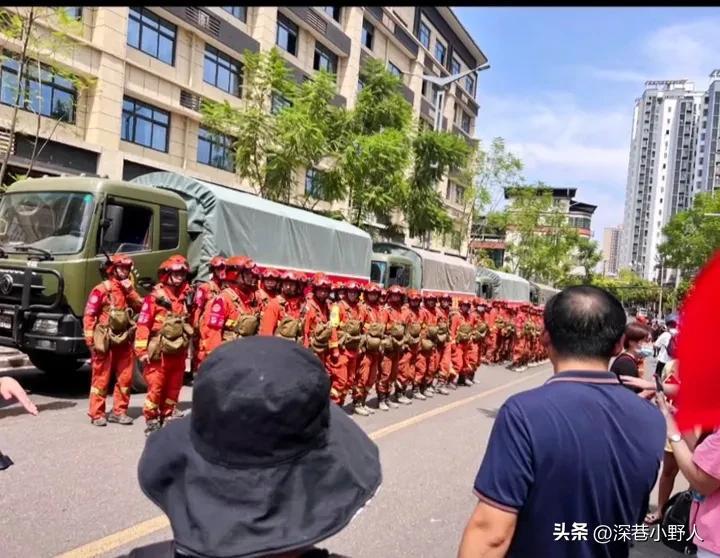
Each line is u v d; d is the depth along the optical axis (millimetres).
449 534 4484
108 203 7859
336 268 13359
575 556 1886
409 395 10383
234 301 6918
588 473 1862
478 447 7070
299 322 7547
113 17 18125
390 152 19547
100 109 18031
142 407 7492
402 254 17078
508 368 16797
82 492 4629
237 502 1041
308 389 1087
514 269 45188
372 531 4453
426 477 5785
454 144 23656
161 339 6312
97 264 7656
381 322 8578
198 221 9625
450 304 11344
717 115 82625
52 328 7328
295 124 17562
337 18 29984
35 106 16016
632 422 1947
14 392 2201
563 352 2092
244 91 21266
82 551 3723
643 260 110188
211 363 1121
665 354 10477
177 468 1117
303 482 1080
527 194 43531
